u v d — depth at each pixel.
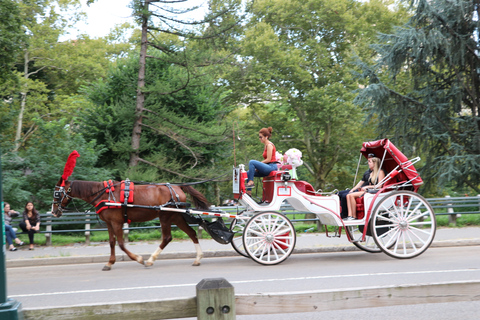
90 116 18.41
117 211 8.80
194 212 8.95
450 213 13.40
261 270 8.23
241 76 25.09
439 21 17.91
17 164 15.68
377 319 5.19
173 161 17.73
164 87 17.48
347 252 10.39
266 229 8.88
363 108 20.72
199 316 2.65
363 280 6.95
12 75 18.27
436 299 3.03
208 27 17.03
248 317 5.43
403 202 9.24
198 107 19.31
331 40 28.77
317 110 26.61
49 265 9.88
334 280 7.02
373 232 8.86
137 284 7.27
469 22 18.02
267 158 9.31
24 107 26.75
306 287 6.57
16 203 14.29
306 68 27.66
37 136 16.56
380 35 19.30
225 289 2.69
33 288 7.24
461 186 18.62
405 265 8.25
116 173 17.81
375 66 19.92
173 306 2.72
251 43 25.47
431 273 7.37
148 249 10.96
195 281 7.35
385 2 28.67
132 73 18.92
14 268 9.60
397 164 9.27
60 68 30.95
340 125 28.17
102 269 8.88
